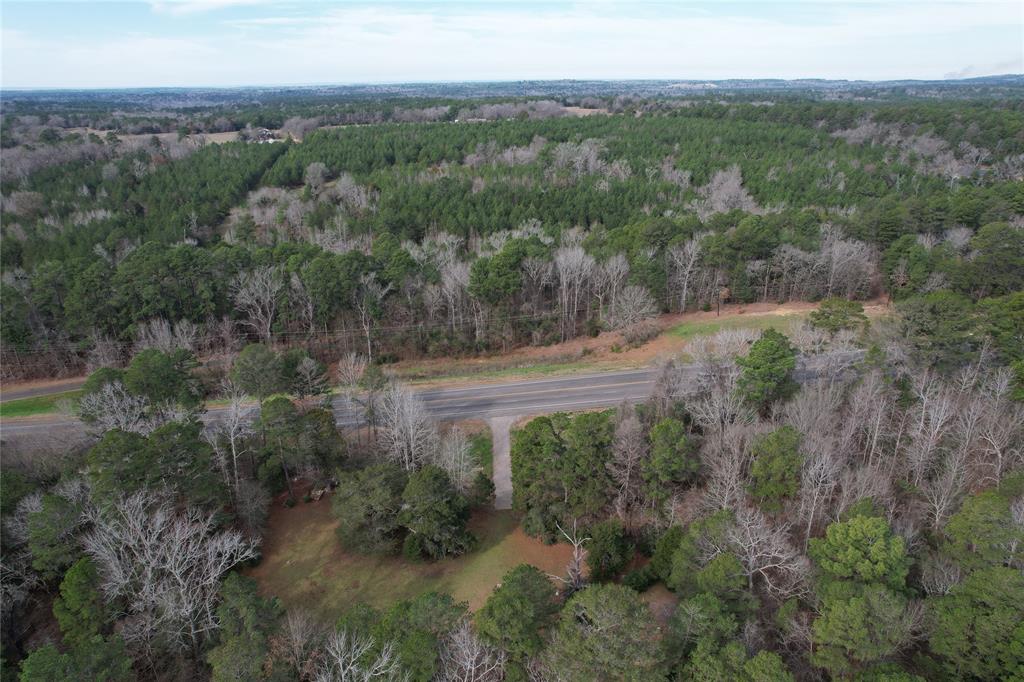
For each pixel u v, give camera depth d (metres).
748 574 36.44
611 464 47.62
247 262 86.94
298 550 50.94
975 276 73.69
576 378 73.75
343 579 47.97
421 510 47.56
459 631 33.09
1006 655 29.41
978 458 45.00
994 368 52.97
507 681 32.06
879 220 91.38
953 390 50.78
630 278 86.50
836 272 85.38
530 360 81.44
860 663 32.12
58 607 38.91
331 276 81.25
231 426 52.34
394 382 62.22
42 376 80.38
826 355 59.09
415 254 93.56
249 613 35.59
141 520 40.25
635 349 80.44
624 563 45.50
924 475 45.91
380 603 45.56
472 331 87.81
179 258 81.56
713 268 90.50
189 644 38.91
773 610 36.50
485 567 48.38
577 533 47.94
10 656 40.62
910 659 32.81
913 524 40.59
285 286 84.06
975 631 30.34
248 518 50.69
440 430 63.25
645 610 32.34
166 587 39.19
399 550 50.41
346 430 63.66
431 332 86.25
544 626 34.84
